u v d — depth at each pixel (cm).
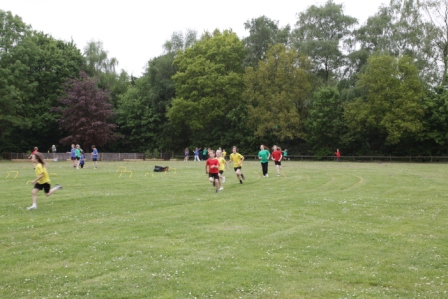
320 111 5678
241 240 958
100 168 3672
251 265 773
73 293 644
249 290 652
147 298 622
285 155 5800
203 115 6238
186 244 922
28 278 709
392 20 5594
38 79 6512
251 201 1568
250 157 6431
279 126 5859
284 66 5791
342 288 662
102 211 1367
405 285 676
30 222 1183
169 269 749
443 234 1020
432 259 812
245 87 6228
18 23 5881
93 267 764
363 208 1394
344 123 5734
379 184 2181
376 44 5741
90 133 5934
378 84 5059
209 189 1983
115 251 869
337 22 6053
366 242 944
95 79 6256
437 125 5150
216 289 656
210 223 1153
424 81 5244
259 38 6419
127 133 7325
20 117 6134
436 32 5241
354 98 5456
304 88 5781
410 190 1897
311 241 949
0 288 665
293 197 1666
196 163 4922
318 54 5941
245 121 6200
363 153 5903
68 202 1558
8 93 5581
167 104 6881
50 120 6488
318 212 1320
